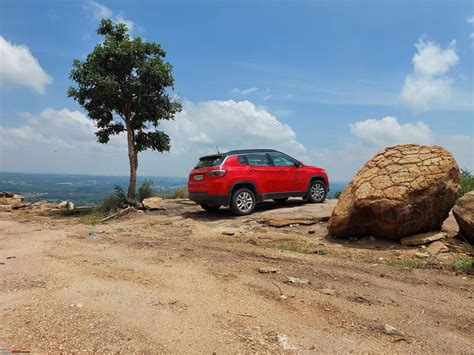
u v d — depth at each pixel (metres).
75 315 3.81
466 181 11.81
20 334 3.38
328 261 6.09
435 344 3.24
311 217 9.08
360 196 7.04
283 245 7.40
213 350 3.10
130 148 13.88
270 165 11.22
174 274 5.36
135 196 14.09
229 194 10.31
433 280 5.05
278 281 5.02
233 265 5.88
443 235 6.89
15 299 4.32
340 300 4.27
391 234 7.12
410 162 7.31
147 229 9.86
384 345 3.21
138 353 3.05
